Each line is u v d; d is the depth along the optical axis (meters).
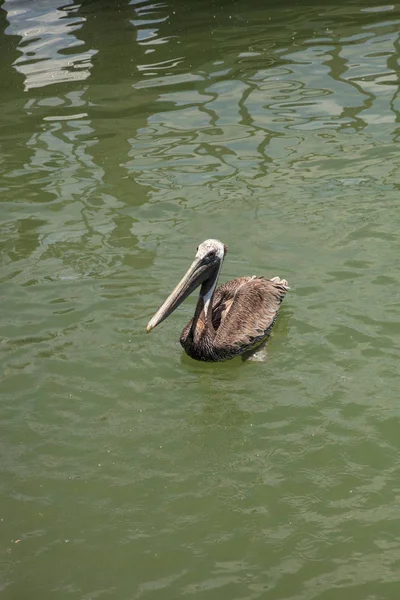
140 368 9.13
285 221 11.62
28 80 16.73
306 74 15.92
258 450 7.82
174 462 7.73
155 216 11.93
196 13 19.89
